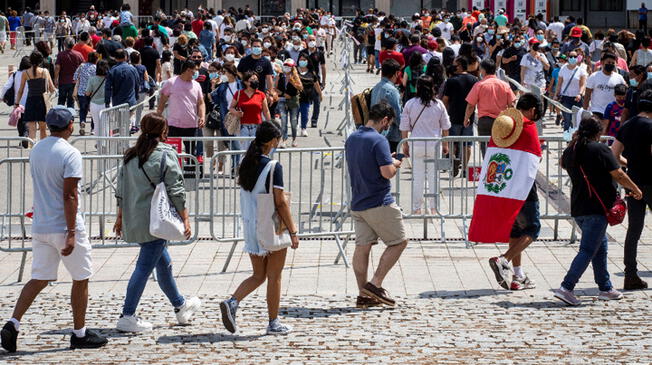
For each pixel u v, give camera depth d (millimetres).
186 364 8891
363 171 10766
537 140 11547
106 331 10078
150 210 9781
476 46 32125
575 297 11102
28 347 9477
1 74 39062
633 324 10258
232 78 18375
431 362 8898
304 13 47750
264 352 9273
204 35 35719
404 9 65188
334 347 9430
